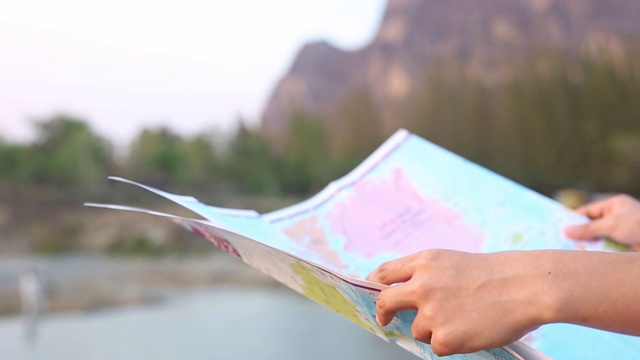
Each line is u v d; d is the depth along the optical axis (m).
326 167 32.81
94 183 25.14
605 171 30.14
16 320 8.62
